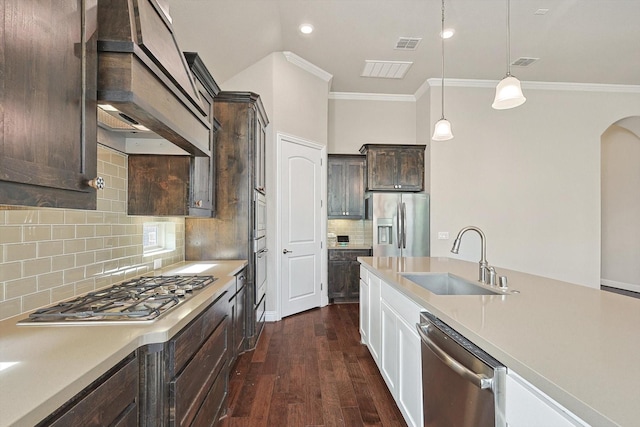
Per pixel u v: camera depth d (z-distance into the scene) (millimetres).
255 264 3072
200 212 2342
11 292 1199
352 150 5469
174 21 2723
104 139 1730
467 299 1525
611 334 1055
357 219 5289
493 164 4902
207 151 2043
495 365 976
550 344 969
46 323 1146
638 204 5684
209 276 2037
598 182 5012
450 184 4852
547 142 4969
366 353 2957
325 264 4648
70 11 886
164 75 1272
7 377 760
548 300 1505
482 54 4098
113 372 920
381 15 3301
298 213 4203
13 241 1206
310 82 4391
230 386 2379
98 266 1721
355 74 4680
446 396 1251
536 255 4930
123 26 1038
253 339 3012
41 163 784
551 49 3984
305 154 4320
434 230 4809
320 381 2459
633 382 741
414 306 1681
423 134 5156
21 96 726
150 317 1184
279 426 1936
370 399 2221
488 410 984
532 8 3191
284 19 3371
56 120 833
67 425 726
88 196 974
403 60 4246
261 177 3459
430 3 3119
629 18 3354
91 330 1086
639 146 5668
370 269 2670
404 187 4996
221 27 3055
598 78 4789
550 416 776
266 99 3871
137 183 2055
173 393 1138
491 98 4914
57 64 836
